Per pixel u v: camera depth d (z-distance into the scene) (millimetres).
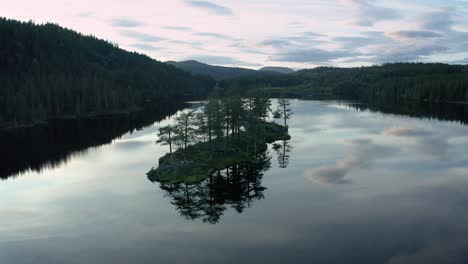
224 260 33938
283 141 94125
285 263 33000
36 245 38281
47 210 48906
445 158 72750
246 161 72250
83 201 52375
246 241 37875
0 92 149125
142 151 89625
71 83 185000
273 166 68812
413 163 68938
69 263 34219
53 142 104438
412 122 128875
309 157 75250
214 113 79562
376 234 38625
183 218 44812
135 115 176125
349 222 41938
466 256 33531
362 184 56406
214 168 67188
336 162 70625
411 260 33031
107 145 98562
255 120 90688
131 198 53250
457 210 45031
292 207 47156
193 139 77625
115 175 66750
